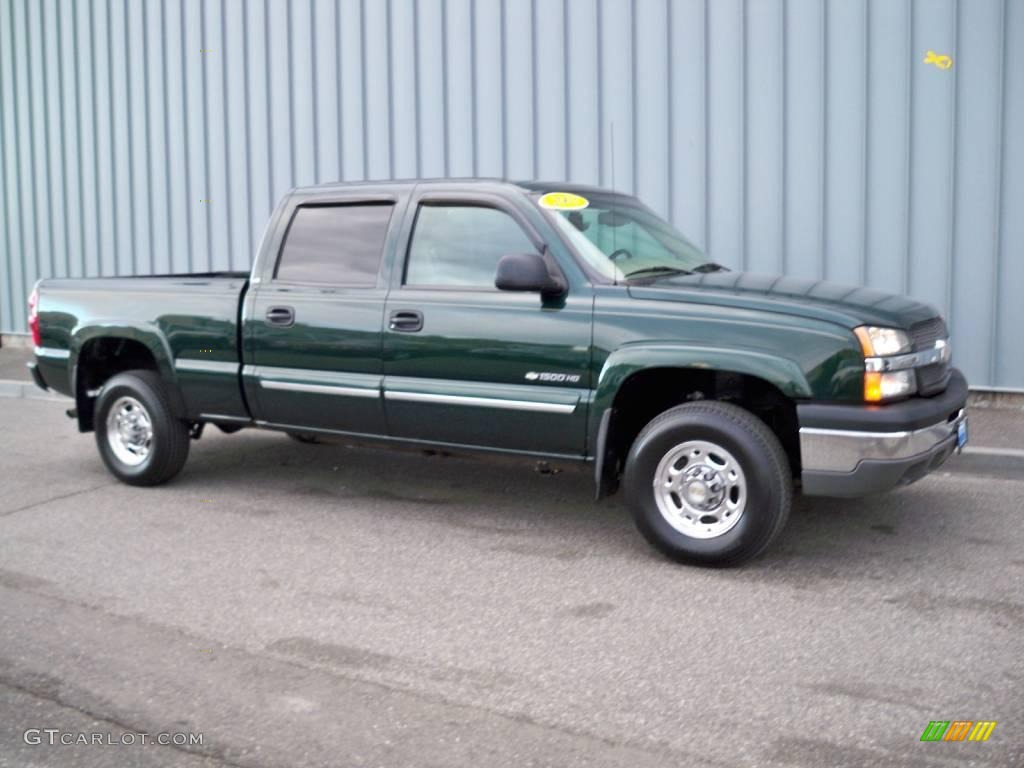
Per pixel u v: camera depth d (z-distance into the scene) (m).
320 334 6.24
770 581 5.14
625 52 10.04
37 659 4.31
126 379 7.04
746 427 5.12
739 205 9.69
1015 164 8.70
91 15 13.40
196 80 12.64
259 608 4.86
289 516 6.42
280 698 3.93
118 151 13.40
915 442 5.04
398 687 4.01
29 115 14.12
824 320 5.07
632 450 5.41
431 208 6.10
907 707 3.78
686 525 5.34
